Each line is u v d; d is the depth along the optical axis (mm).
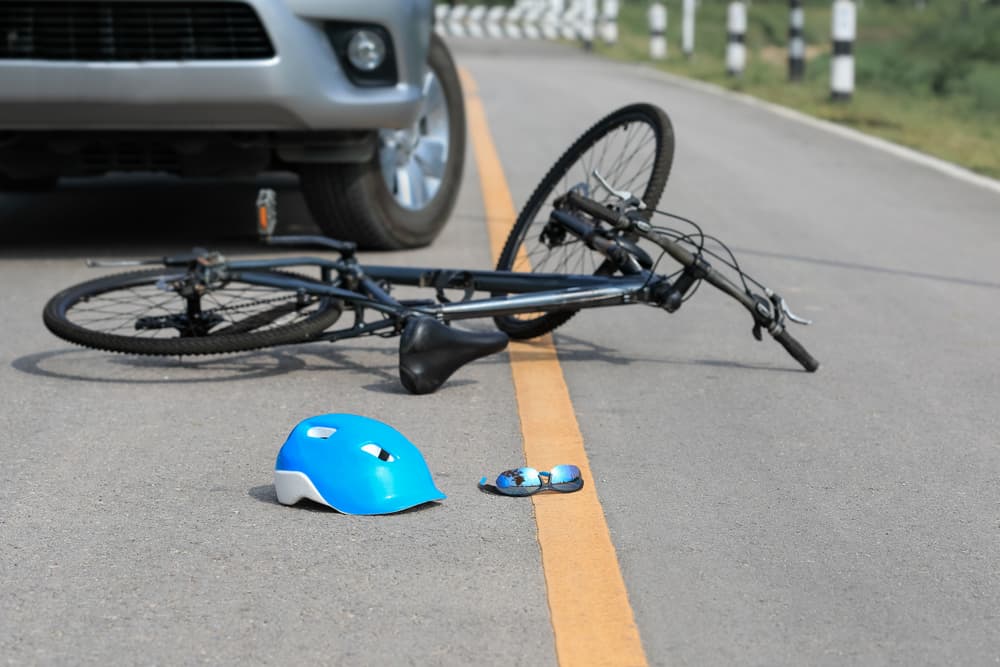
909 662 3939
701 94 22953
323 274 6914
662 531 4844
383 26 8992
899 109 21922
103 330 7219
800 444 5824
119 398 6414
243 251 9836
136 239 10406
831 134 17922
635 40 43031
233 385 6613
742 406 6340
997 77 27141
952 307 8469
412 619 4164
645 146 7770
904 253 10203
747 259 9883
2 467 5484
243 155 9406
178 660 3924
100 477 5371
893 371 6988
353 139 9234
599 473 5426
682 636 4070
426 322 6418
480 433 5898
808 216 11766
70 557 4613
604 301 6633
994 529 4930
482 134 16453
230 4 8672
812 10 58750
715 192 12938
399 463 5051
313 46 8820
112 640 4043
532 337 7441
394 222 9742
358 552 4641
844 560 4629
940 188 13562
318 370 6875
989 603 4320
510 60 30609
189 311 6832
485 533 4805
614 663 3904
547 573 4484
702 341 7531
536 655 3947
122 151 9383
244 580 4430
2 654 3957
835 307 8414
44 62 8680
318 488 4992
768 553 4672
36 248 10031
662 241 6629
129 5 8633
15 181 12578
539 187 8062
